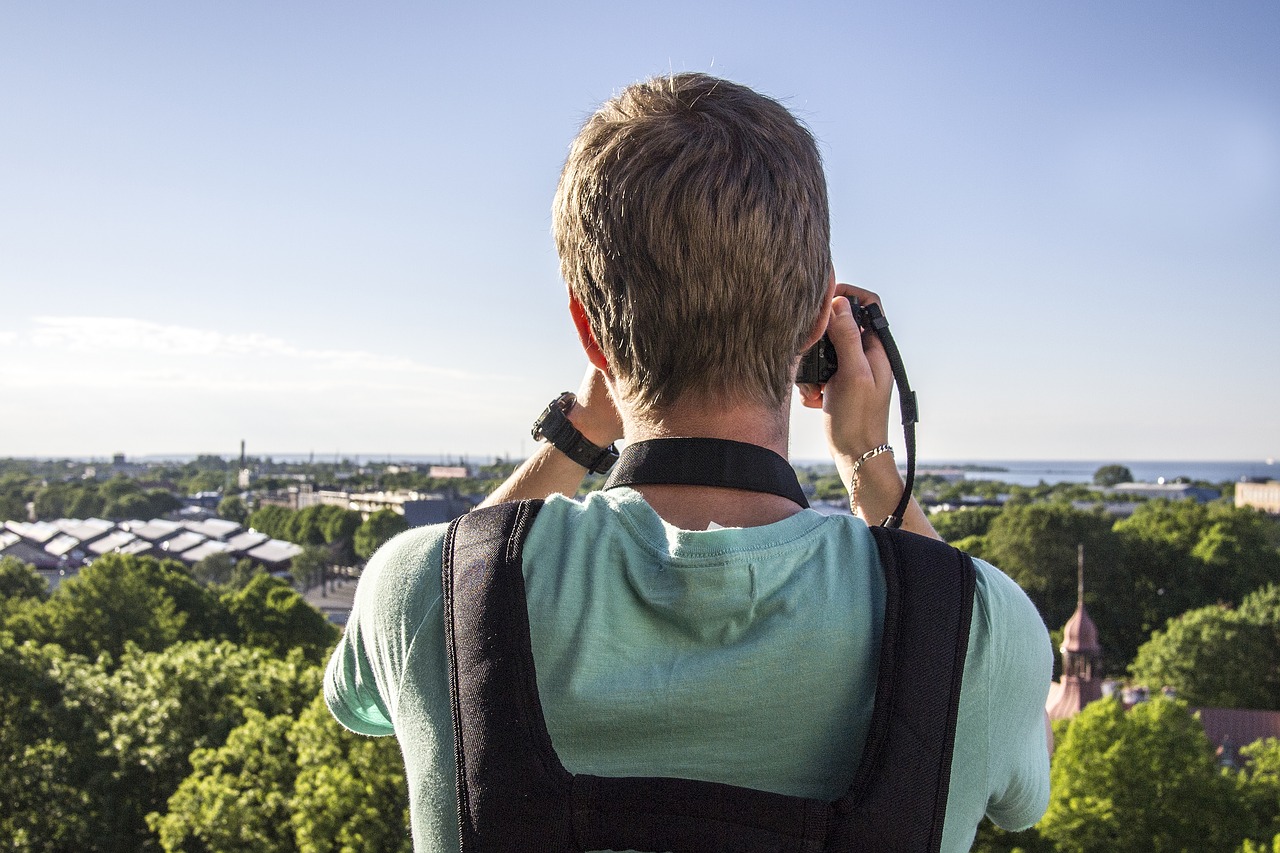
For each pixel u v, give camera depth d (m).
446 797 0.98
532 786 0.92
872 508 1.32
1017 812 1.11
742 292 1.04
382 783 21.08
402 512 133.50
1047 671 1.08
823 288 1.13
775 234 1.04
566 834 0.91
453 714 0.97
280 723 23.52
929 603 0.98
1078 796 27.41
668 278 1.04
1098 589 81.25
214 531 157.75
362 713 1.20
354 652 1.17
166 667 27.80
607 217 1.06
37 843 26.05
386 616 1.09
